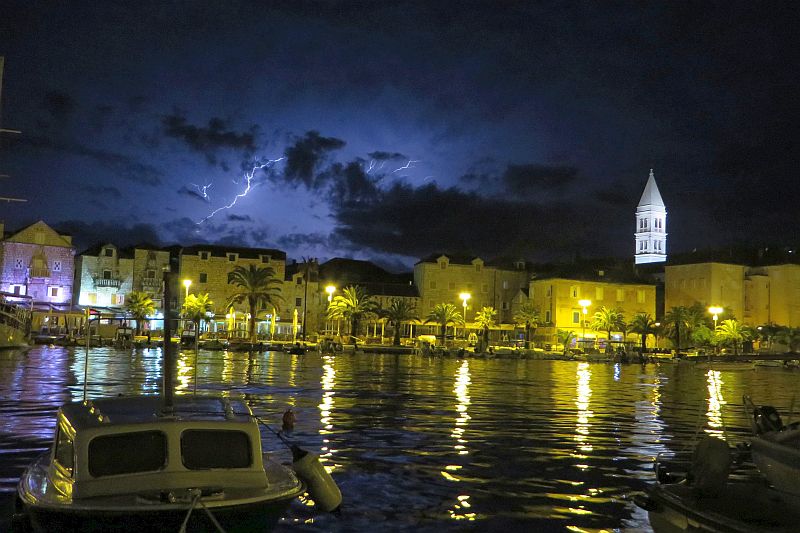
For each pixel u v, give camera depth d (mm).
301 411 27016
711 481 11641
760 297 129500
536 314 120500
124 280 110188
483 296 128750
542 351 100438
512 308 130500
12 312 72062
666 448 20734
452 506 13867
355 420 24797
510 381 48031
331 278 125188
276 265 116688
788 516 11125
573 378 54375
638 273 138250
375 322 120062
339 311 106312
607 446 20828
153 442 10789
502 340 124812
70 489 10406
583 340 119438
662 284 137750
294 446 12828
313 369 53312
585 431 23812
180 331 94312
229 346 85625
